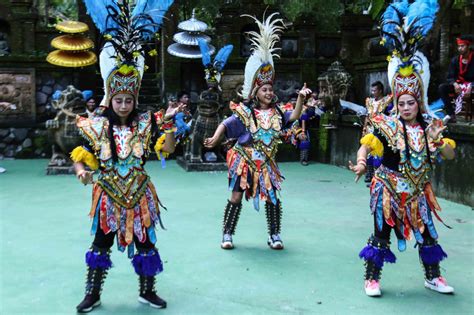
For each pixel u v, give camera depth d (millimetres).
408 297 3316
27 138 10055
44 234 4727
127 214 3033
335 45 10961
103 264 3096
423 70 3275
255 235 4777
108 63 3059
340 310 3105
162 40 10539
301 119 9312
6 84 9891
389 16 3568
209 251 4258
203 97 8492
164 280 3598
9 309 3084
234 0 12188
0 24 10438
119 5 3055
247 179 4199
